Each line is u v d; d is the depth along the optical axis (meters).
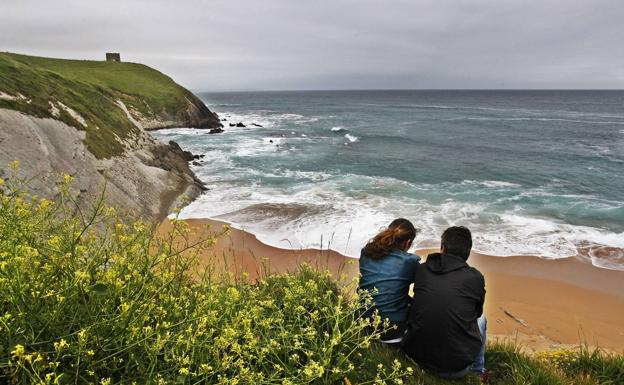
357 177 24.73
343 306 3.79
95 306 2.56
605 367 4.86
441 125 63.25
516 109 107.81
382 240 4.04
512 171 28.11
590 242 14.32
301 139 44.31
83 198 14.07
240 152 33.91
